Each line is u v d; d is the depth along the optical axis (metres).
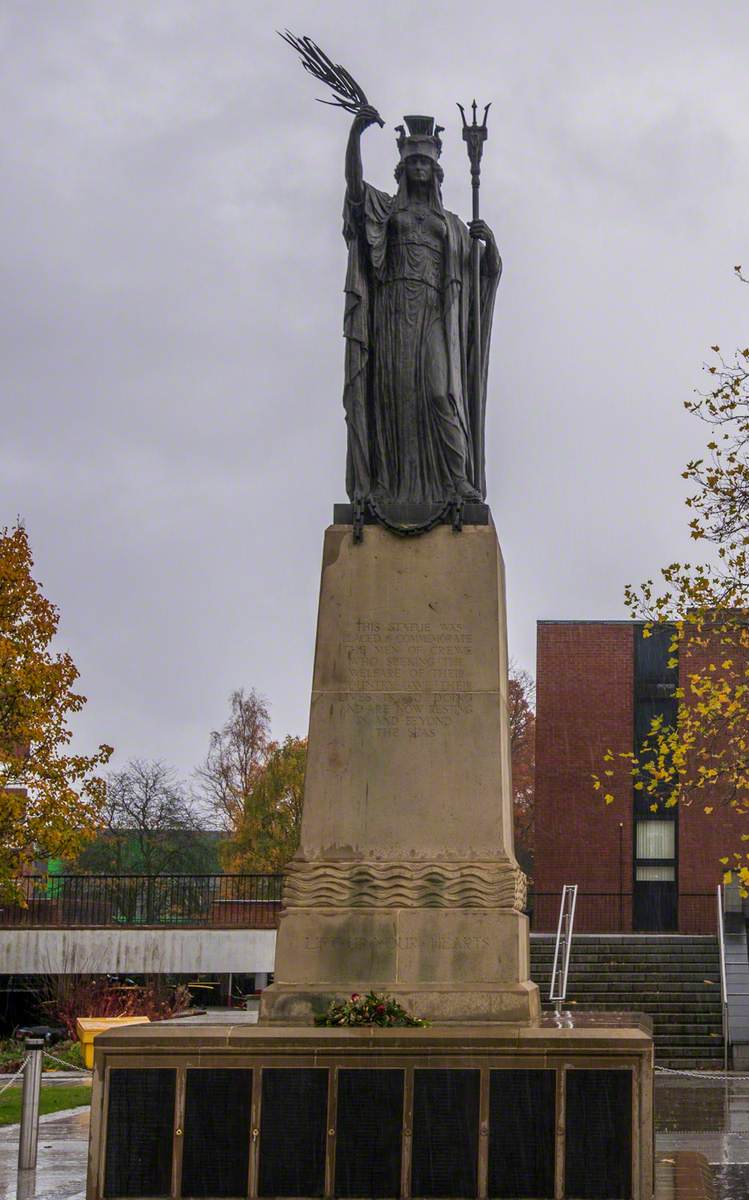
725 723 24.08
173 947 34.09
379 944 14.11
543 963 31.34
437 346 15.78
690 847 44.44
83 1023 26.80
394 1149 11.56
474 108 16.75
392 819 14.55
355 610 15.04
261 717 75.25
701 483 22.69
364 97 16.17
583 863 45.09
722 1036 27.45
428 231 16.08
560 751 45.84
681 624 22.86
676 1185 12.73
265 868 66.31
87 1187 11.65
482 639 14.91
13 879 32.34
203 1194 11.52
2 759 31.62
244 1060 11.68
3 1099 20.44
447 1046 11.64
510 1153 11.50
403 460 15.63
